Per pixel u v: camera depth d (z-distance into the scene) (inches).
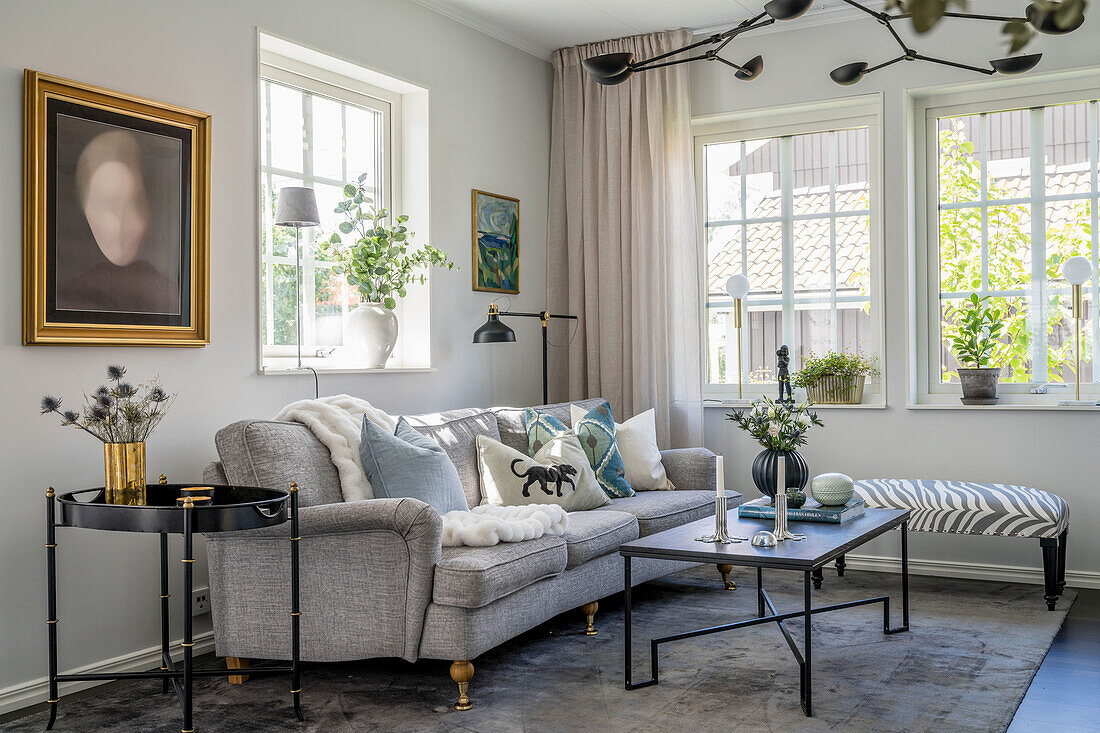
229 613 121.6
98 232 121.6
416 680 121.6
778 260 205.2
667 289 201.5
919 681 118.0
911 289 187.6
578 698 113.7
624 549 117.2
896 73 185.8
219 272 138.1
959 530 157.5
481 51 194.2
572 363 210.8
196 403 134.2
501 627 117.6
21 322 114.0
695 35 202.8
